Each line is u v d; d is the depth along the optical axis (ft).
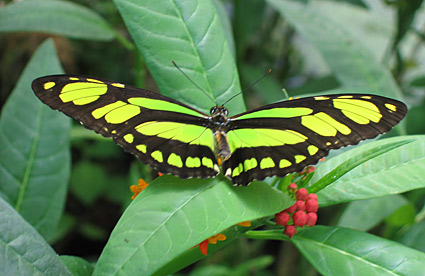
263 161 0.77
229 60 0.85
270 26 1.69
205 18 0.84
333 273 0.74
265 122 0.79
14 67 1.61
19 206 0.90
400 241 0.98
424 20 1.55
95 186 1.57
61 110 0.74
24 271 0.72
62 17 1.01
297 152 0.77
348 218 0.96
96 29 1.02
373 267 0.74
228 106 0.84
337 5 1.81
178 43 0.83
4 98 1.65
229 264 1.41
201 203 0.73
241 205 0.73
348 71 1.05
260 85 1.35
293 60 1.78
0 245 0.72
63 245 1.59
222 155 0.77
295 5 1.10
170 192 0.74
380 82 1.04
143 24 0.82
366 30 1.72
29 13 1.00
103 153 1.62
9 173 0.90
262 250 1.50
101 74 1.73
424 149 0.80
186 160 0.76
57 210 0.91
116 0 0.82
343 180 0.79
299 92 1.34
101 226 1.64
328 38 1.07
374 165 0.79
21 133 0.91
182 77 0.83
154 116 0.78
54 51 0.94
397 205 0.96
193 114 0.79
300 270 1.21
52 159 0.91
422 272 0.73
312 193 0.76
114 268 0.69
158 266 0.69
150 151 0.76
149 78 1.75
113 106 0.76
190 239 0.71
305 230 0.77
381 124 0.75
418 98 1.45
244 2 1.33
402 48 1.63
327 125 0.77
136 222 0.72
